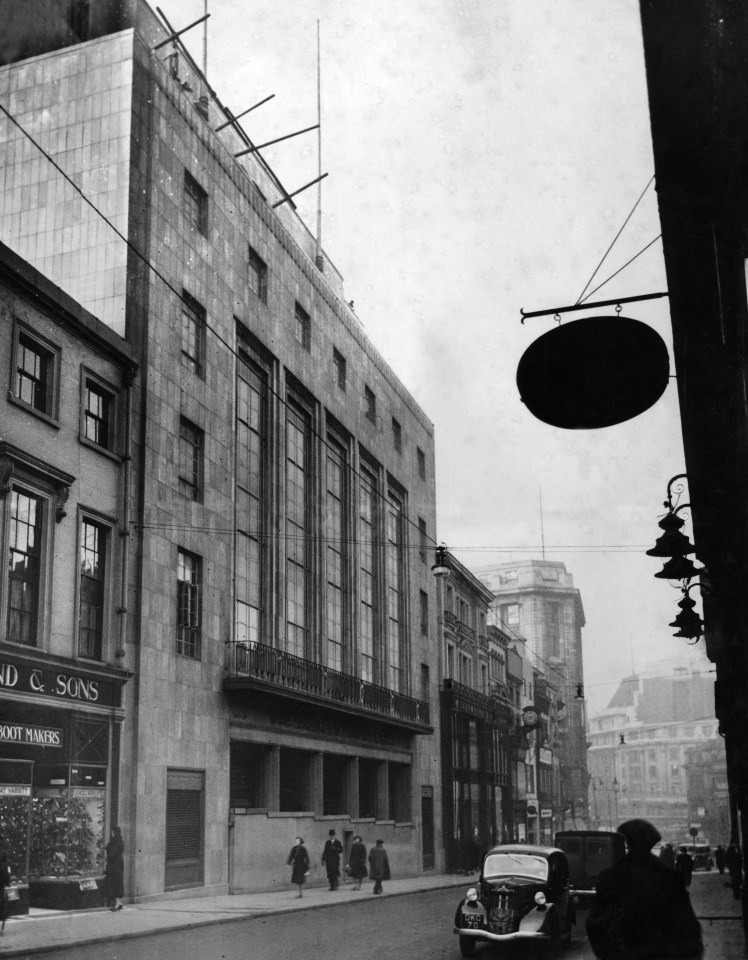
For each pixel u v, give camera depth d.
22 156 28.12
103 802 23.50
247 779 32.03
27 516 22.31
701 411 9.77
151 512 26.44
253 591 33.12
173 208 29.11
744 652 13.65
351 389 43.72
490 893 15.29
